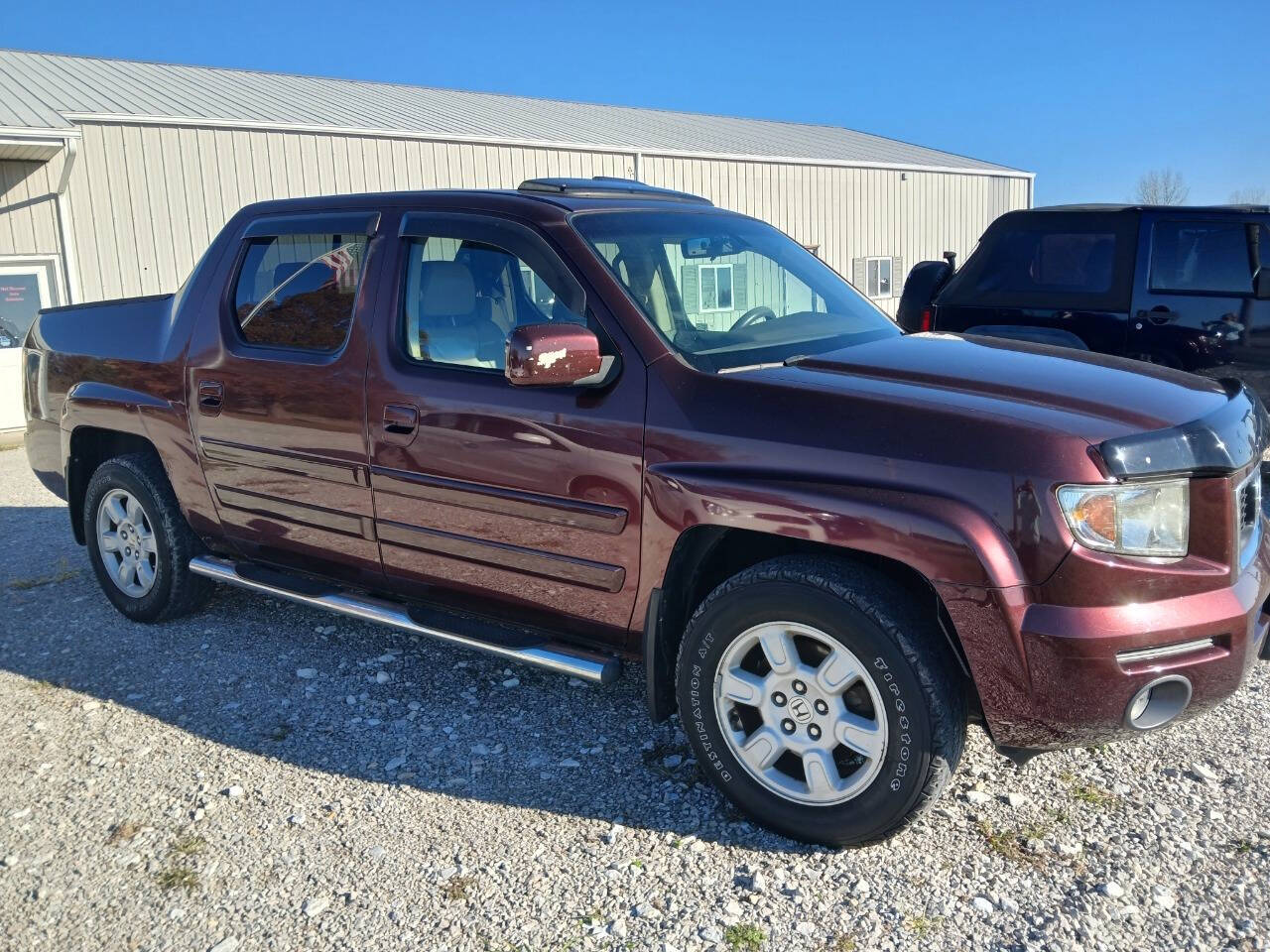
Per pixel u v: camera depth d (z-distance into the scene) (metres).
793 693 2.96
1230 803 3.14
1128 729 2.69
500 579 3.55
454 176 17.22
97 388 4.78
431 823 3.17
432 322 3.64
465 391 3.47
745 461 2.93
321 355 3.90
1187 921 2.62
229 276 4.31
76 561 6.06
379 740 3.71
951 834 3.03
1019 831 3.04
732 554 3.31
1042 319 7.18
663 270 3.52
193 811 3.26
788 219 22.53
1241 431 2.94
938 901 2.73
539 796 3.31
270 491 4.14
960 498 2.65
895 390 2.92
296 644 4.63
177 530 4.66
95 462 5.14
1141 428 2.70
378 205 3.92
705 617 3.05
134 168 14.03
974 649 2.66
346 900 2.79
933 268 7.61
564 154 18.42
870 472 2.76
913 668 2.72
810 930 2.63
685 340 3.28
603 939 2.62
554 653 3.46
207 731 3.81
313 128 15.59
